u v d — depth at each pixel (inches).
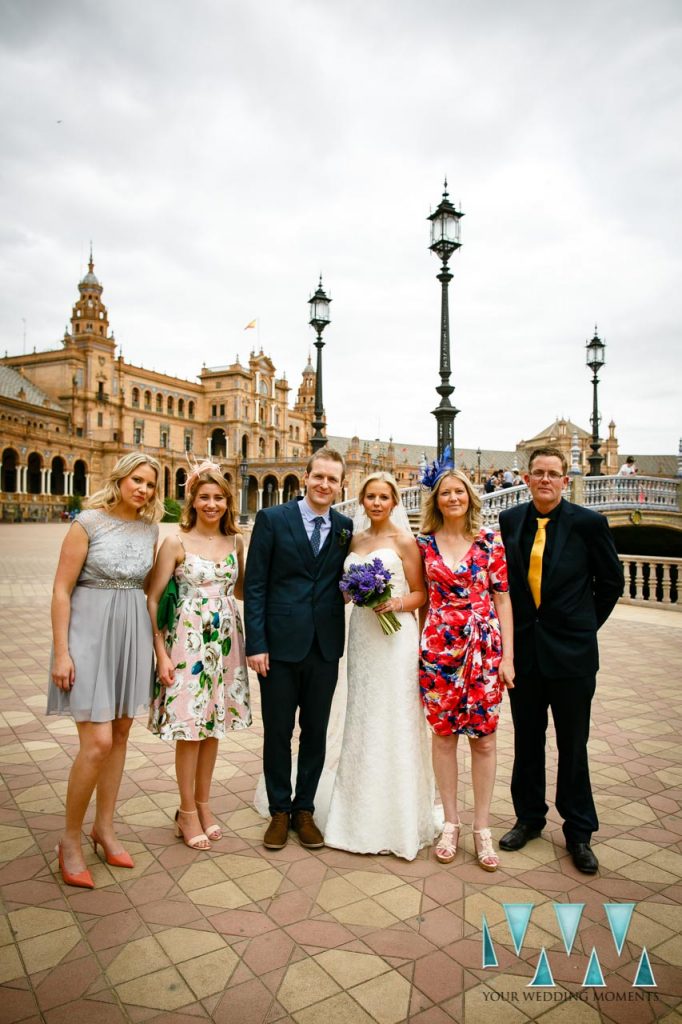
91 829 142.7
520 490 658.8
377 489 138.2
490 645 131.2
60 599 119.7
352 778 137.4
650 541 1035.9
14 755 185.0
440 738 134.0
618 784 169.6
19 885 119.3
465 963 99.1
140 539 127.6
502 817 152.8
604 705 237.3
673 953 102.4
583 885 122.3
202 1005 89.3
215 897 116.1
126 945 102.0
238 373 3366.1
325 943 103.3
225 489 139.5
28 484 2551.7
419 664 137.6
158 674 132.6
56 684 118.0
